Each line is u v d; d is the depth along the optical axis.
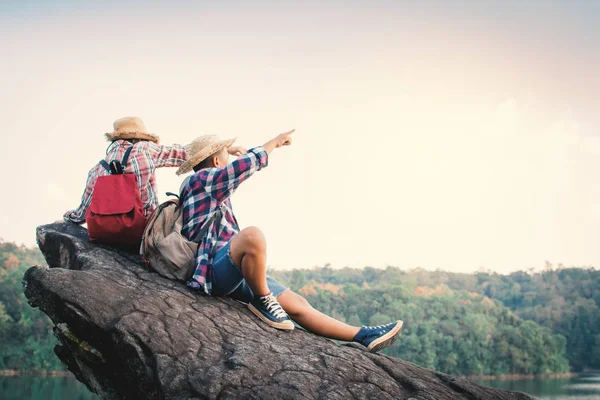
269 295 4.88
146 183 5.58
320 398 4.06
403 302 114.88
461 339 104.44
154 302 4.59
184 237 4.98
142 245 5.04
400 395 4.25
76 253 5.42
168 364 4.21
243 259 4.75
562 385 96.06
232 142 5.34
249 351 4.34
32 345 79.56
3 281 89.12
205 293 4.88
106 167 5.63
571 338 136.88
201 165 5.30
